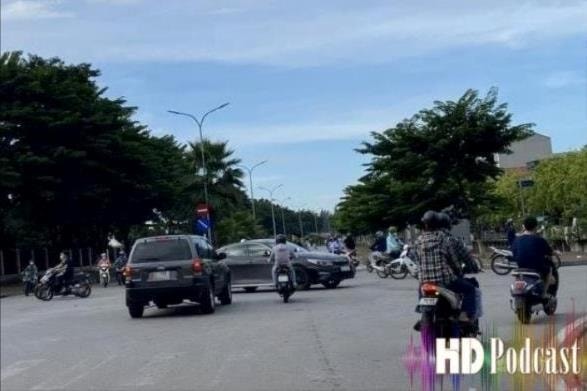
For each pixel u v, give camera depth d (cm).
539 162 4875
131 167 5522
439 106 4150
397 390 952
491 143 4044
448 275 1081
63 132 5009
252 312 1980
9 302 3216
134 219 5878
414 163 4166
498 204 4209
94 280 5000
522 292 1413
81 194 5044
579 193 4325
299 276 2634
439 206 4175
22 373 1216
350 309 1906
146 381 1083
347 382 1010
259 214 13462
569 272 2609
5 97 4912
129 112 5681
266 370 1120
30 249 5606
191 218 7069
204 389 1009
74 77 5428
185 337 1539
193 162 7325
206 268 2006
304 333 1497
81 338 1639
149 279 1970
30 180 4812
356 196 4797
